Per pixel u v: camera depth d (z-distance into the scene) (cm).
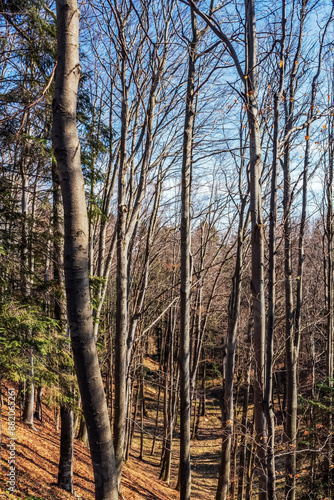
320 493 839
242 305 1277
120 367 707
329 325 1166
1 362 511
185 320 671
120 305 704
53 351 596
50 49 635
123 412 711
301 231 835
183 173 679
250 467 1345
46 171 684
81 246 232
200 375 2466
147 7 687
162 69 780
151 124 781
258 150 485
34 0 616
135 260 1184
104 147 774
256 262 481
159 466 1784
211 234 1378
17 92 629
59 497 716
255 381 481
